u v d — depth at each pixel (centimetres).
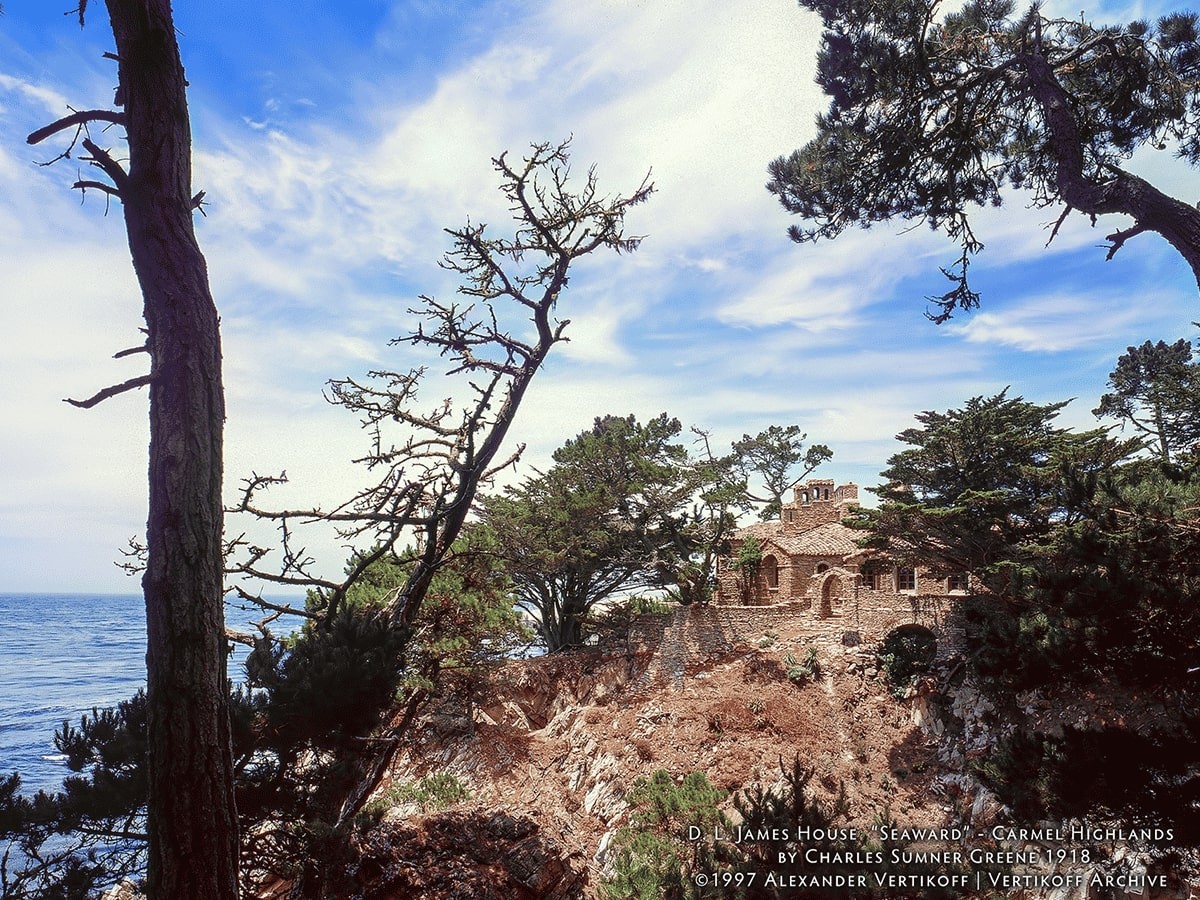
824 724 3659
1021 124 2275
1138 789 1503
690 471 5100
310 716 1302
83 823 1297
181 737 851
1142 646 1708
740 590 5191
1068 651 1688
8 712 7800
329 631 1415
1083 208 1672
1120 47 1961
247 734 1297
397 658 1427
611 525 5228
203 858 851
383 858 1964
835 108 2159
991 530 3684
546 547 4969
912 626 3975
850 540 4934
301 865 1474
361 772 1566
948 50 2027
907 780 3300
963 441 3978
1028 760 1712
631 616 4844
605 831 3120
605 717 3956
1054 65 1889
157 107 909
